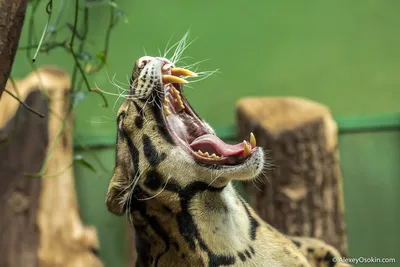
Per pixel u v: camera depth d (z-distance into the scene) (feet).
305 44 66.03
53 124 46.19
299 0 66.28
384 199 50.31
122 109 27.02
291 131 43.16
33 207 46.03
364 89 65.51
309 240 33.01
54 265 45.78
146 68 26.07
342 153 50.62
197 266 25.71
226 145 25.82
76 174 50.57
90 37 60.85
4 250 45.42
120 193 26.86
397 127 50.39
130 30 63.82
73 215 46.91
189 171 25.39
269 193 43.09
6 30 21.98
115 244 51.08
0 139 45.16
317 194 43.24
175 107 27.43
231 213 26.05
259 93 65.57
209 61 65.51
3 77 22.65
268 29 66.18
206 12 65.82
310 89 65.72
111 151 50.34
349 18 65.98
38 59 59.21
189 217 25.68
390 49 65.41
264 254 26.35
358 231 50.29
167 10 65.10
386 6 65.51
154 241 26.58
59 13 30.81
